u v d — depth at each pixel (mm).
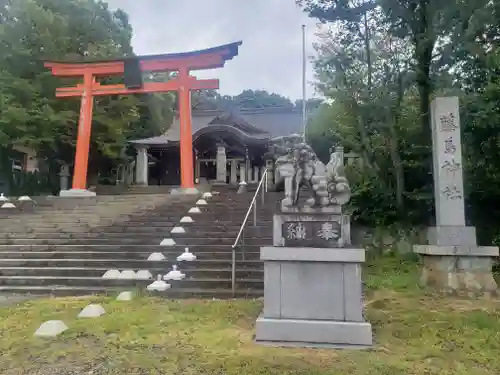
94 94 18312
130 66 17703
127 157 28375
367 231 13234
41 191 25000
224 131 25938
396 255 12008
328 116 20328
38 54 21828
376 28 12695
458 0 10133
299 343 4949
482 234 11367
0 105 19656
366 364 4281
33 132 20969
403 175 12602
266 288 5211
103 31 26047
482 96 10727
